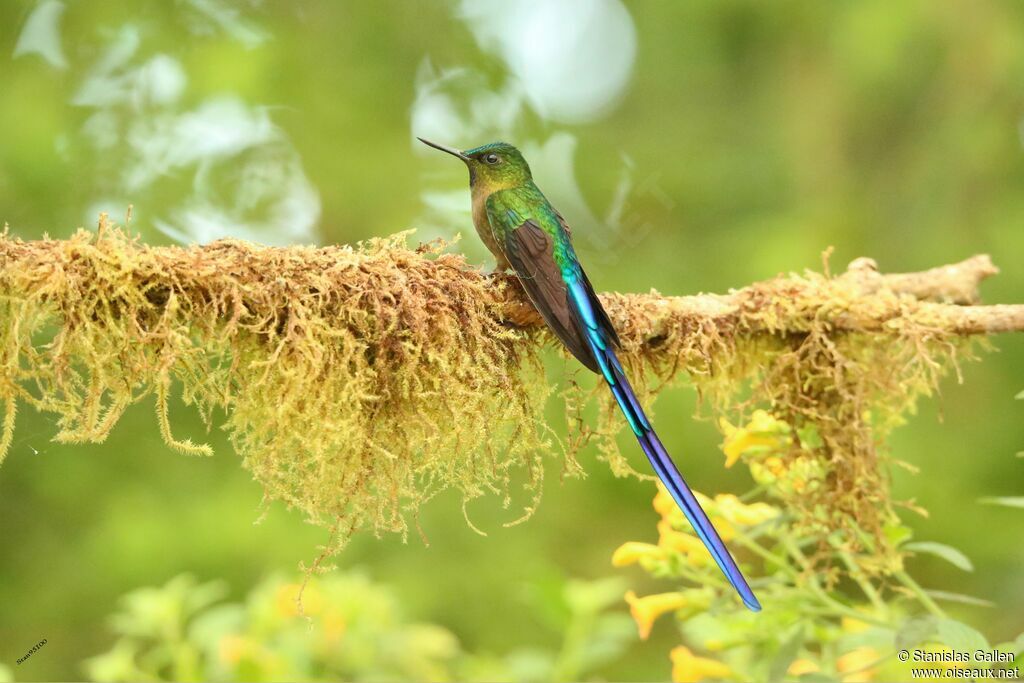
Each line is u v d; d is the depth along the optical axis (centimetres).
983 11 1374
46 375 474
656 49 1523
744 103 1498
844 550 600
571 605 678
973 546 1225
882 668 579
